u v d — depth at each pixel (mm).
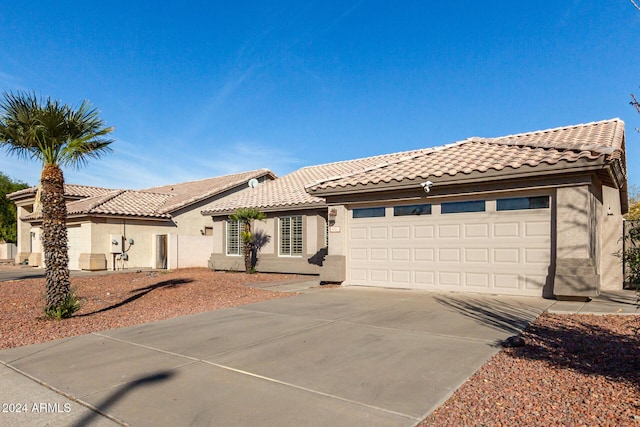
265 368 5852
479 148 13516
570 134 13008
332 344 6953
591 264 9898
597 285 10297
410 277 12828
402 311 9492
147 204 27203
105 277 19281
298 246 19516
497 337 7105
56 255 9922
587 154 9797
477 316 8766
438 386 5039
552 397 4617
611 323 7906
